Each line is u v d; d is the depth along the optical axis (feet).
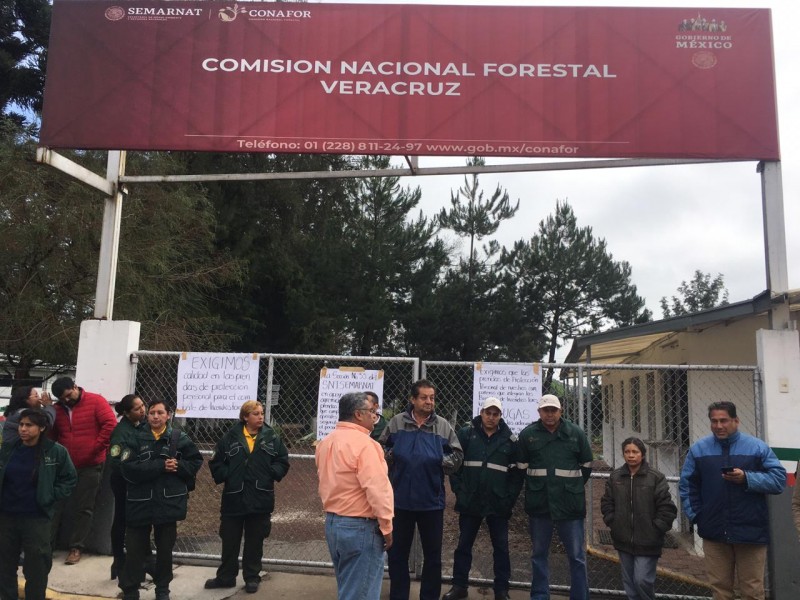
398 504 16.75
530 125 22.04
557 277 102.12
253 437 18.56
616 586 20.47
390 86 22.67
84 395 20.84
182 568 20.31
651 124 21.65
